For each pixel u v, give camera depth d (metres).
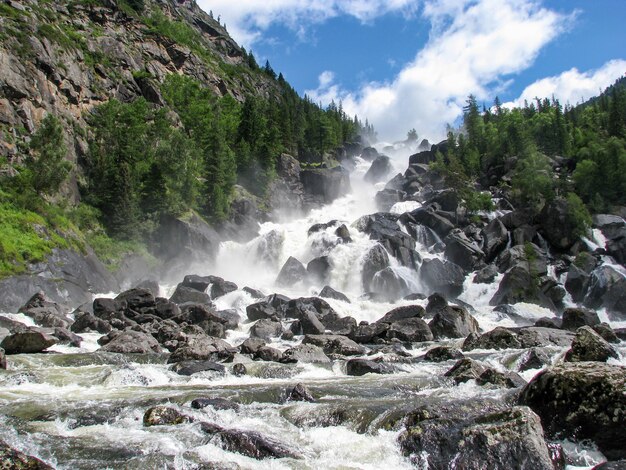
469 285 59.28
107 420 14.08
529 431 10.61
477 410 12.71
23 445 11.97
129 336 28.38
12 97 60.59
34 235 47.56
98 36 98.38
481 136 117.75
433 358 25.06
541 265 59.09
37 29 72.00
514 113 133.38
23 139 59.53
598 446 11.54
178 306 43.38
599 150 84.75
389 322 37.94
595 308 54.03
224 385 19.17
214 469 10.48
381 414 13.68
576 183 80.69
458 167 81.19
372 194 113.31
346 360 24.33
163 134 84.00
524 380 18.33
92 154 71.75
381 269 60.66
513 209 79.00
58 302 43.75
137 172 70.56
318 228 75.00
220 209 75.94
